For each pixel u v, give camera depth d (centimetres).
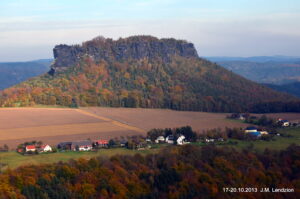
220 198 17325
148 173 19038
